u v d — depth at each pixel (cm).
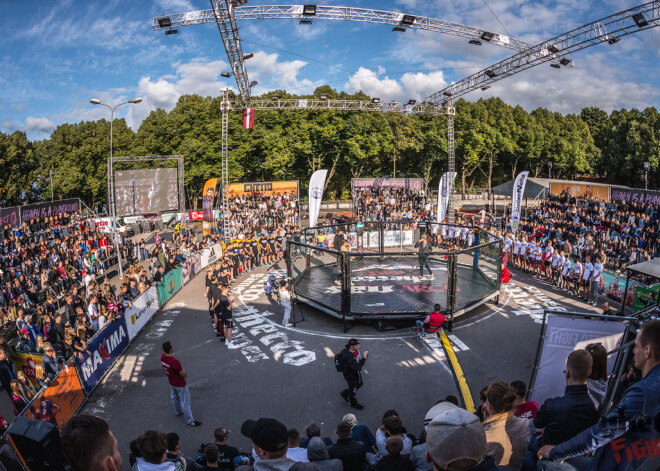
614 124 7606
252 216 4206
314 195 2867
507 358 1492
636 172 6462
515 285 2358
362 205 4675
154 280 2131
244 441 1069
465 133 6325
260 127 5156
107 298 1855
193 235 3912
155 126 5444
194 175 5200
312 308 2025
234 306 2111
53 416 1070
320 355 1542
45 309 1545
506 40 3112
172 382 1112
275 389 1320
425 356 1517
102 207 5669
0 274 2098
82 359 1256
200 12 2725
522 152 7138
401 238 3106
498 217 4269
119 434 1101
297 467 379
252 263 2905
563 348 969
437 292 1992
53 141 5422
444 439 248
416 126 6188
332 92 6259
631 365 775
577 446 312
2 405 1258
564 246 2556
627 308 1839
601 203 3775
